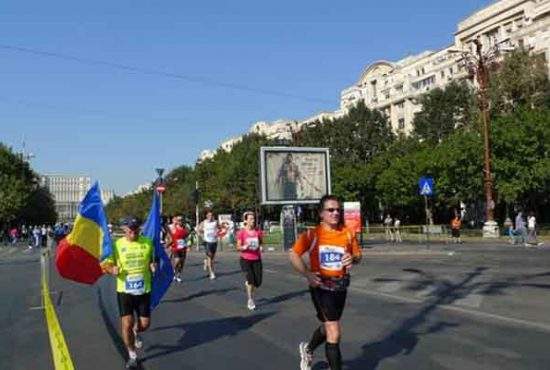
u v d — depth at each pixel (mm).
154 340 9992
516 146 45875
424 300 13375
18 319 12680
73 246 9617
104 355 8984
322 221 6738
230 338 9969
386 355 8359
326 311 6582
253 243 13109
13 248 59719
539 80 53188
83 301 15438
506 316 10984
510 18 93875
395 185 60156
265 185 34719
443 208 66875
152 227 10273
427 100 68562
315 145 77125
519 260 22812
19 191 100375
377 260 25328
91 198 9750
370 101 114375
